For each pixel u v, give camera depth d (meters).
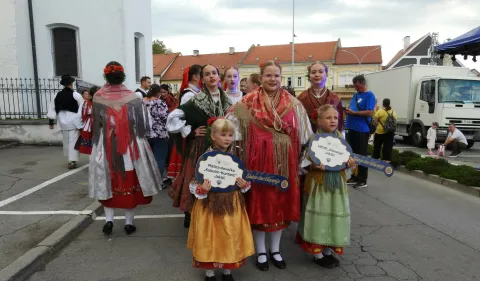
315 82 3.85
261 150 3.15
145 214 4.93
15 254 3.49
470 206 5.43
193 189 2.94
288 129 3.23
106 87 3.94
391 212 5.11
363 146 6.00
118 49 11.98
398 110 14.65
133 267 3.39
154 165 4.06
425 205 5.47
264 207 3.17
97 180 3.80
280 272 3.33
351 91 46.47
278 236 3.43
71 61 12.23
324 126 3.35
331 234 3.22
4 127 10.36
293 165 3.21
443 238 4.15
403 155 8.83
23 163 7.87
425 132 13.02
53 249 3.65
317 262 3.48
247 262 3.52
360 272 3.33
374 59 48.34
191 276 3.24
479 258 3.64
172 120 3.76
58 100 7.25
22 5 11.40
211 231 2.92
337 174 3.22
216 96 3.86
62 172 7.01
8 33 11.12
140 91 8.37
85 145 7.07
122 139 3.79
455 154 10.80
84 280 3.15
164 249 3.79
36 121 10.36
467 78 12.60
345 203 3.23
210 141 3.28
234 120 3.24
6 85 10.80
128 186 3.88
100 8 11.86
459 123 12.21
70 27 11.98
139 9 13.07
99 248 3.80
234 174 2.95
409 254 3.72
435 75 13.70
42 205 4.98
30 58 11.79
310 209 3.27
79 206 4.94
